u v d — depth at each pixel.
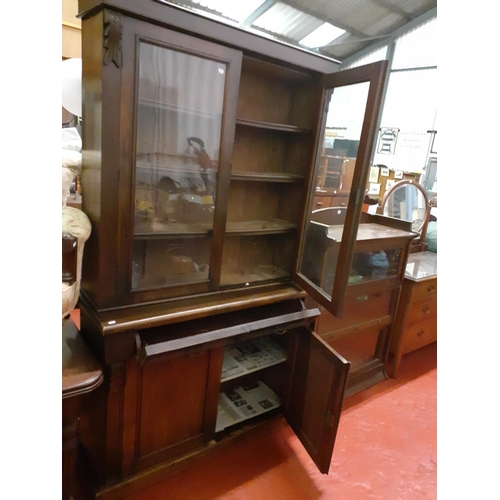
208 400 1.52
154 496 1.41
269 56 1.33
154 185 1.30
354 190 1.29
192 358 1.41
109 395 1.23
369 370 2.27
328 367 1.46
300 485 1.53
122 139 1.10
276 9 4.22
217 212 1.38
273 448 1.71
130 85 1.08
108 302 1.21
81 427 1.48
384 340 2.30
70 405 1.07
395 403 2.12
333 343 2.09
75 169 1.24
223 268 1.78
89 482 1.39
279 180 1.58
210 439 1.60
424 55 4.26
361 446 1.78
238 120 1.36
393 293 2.23
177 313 1.29
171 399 1.41
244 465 1.60
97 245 1.16
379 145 4.78
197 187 1.39
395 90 4.62
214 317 1.47
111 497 1.36
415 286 2.25
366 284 2.03
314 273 1.70
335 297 1.40
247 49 1.26
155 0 1.04
